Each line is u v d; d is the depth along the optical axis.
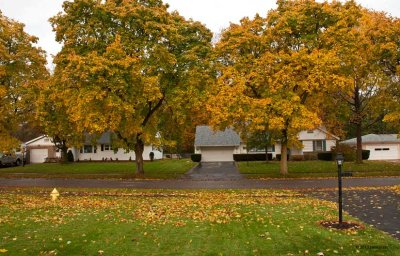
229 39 31.44
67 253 10.01
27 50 34.97
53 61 31.62
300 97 32.44
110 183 29.66
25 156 63.62
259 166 42.34
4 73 33.31
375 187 24.33
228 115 29.88
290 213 15.38
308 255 9.65
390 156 58.69
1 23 33.69
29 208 17.34
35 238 11.54
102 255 9.83
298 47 31.84
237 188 25.33
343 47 30.28
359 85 38.09
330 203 18.11
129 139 34.97
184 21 34.38
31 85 34.66
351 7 31.11
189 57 31.17
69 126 38.19
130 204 18.41
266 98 29.78
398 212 15.60
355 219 14.09
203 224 13.40
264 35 31.34
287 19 30.19
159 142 33.12
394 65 35.34
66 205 18.28
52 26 32.25
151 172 38.84
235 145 61.44
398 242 10.80
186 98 31.48
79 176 35.09
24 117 37.38
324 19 31.36
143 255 9.78
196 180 31.44
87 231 12.39
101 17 31.38
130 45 30.75
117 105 28.59
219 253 9.88
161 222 13.77
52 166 47.31
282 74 29.08
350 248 10.22
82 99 28.39
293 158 54.25
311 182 28.34
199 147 62.78
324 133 58.62
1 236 11.84
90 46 31.03
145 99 30.39
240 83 29.83
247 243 10.82
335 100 39.59
